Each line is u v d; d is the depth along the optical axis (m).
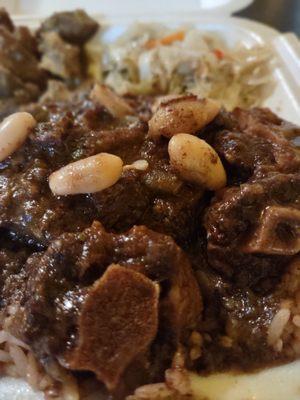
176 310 0.07
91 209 0.08
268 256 0.08
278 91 0.15
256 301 0.08
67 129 0.09
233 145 0.09
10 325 0.08
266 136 0.10
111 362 0.07
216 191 0.09
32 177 0.09
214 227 0.08
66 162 0.09
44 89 0.17
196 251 0.09
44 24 0.18
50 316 0.07
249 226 0.08
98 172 0.08
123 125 0.10
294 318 0.08
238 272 0.08
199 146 0.09
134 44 0.18
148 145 0.09
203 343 0.08
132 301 0.07
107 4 0.20
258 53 0.16
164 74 0.17
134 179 0.08
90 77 0.18
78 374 0.08
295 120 0.14
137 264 0.07
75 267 0.07
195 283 0.08
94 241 0.08
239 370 0.08
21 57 0.17
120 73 0.17
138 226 0.08
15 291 0.08
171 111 0.09
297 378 0.08
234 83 0.16
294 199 0.08
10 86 0.16
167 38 0.17
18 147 0.09
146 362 0.08
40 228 0.08
